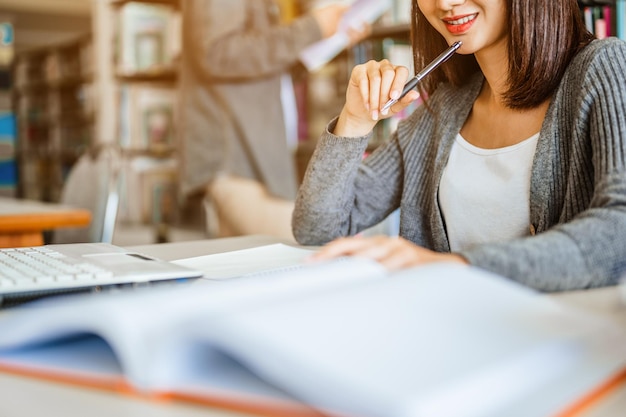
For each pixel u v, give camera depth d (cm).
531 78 107
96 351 53
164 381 45
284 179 331
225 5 313
